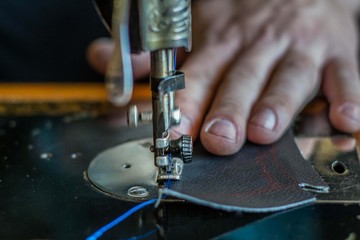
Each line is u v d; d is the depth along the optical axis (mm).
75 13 450
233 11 359
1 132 292
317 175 240
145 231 215
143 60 336
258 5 360
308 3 362
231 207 212
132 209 226
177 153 227
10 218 223
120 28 199
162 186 228
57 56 459
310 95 303
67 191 238
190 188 225
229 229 213
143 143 274
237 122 257
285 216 218
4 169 255
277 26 339
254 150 259
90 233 215
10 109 320
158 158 226
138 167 253
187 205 226
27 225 219
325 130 283
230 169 243
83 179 246
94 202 231
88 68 461
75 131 291
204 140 253
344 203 225
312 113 298
